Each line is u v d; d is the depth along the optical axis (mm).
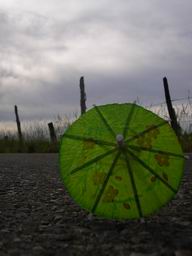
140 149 268
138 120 271
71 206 344
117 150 269
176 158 262
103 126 272
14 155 1054
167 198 261
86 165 270
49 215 313
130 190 265
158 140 267
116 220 286
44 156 985
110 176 268
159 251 218
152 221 281
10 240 249
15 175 577
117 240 241
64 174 267
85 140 270
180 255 211
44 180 517
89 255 218
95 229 267
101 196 266
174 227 264
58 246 235
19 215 315
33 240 248
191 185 429
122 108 272
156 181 264
